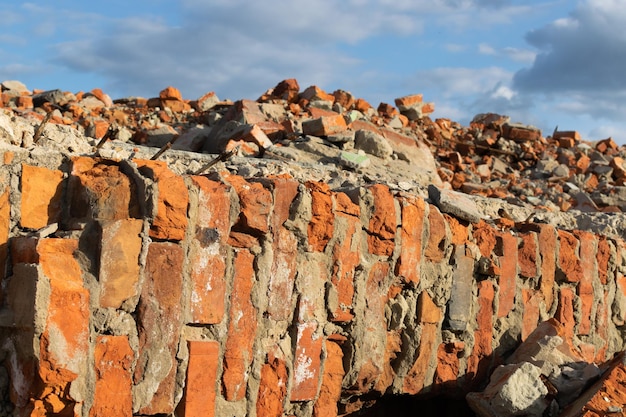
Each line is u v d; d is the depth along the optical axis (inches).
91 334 70.6
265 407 81.8
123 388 72.3
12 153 71.5
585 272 113.4
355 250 88.3
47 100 148.7
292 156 122.6
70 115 141.2
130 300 72.5
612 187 176.1
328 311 86.4
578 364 100.4
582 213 142.5
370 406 95.8
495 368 102.3
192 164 99.4
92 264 70.9
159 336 74.2
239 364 79.8
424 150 147.2
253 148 123.3
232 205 79.4
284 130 137.8
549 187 173.6
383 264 90.9
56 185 72.6
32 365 68.0
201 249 77.2
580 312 112.7
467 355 99.5
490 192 150.0
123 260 71.8
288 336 83.8
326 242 86.0
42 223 71.8
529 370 94.7
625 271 120.6
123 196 72.8
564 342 102.4
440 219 95.7
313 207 84.4
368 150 134.6
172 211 74.4
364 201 89.5
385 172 128.7
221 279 78.5
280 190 82.6
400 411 99.4
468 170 173.5
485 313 101.1
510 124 211.0
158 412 74.6
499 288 102.4
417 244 93.3
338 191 91.4
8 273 69.7
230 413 79.5
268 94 179.0
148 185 73.2
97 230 71.4
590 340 115.1
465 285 98.3
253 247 81.1
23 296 68.1
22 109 139.7
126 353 72.4
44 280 67.7
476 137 203.9
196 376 76.5
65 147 87.4
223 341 79.0
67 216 72.6
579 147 210.2
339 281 86.9
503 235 103.3
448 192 101.1
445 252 96.3
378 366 90.7
